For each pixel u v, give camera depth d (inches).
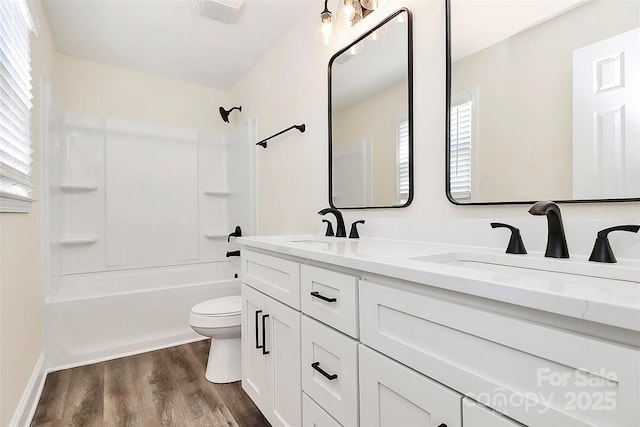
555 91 37.4
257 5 79.3
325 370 40.0
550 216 34.7
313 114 79.4
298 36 85.4
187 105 127.6
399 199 56.9
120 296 88.0
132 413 61.6
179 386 71.6
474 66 45.6
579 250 35.0
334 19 70.4
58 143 99.0
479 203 44.6
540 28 38.8
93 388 70.6
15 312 55.6
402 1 57.1
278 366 51.5
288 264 48.6
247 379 62.8
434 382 26.5
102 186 112.7
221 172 135.7
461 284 24.1
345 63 68.7
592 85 34.4
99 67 111.4
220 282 102.4
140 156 119.3
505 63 42.2
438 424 26.1
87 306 83.7
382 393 31.7
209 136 132.5
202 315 72.3
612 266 30.0
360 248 45.2
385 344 31.4
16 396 55.0
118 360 84.7
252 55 104.1
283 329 50.1
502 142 42.4
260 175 106.2
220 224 135.0
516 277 23.9
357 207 65.5
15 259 56.2
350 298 35.9
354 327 35.4
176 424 58.5
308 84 81.3
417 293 28.4
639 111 31.3
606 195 33.4
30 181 65.0
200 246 130.3
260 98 106.6
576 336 18.6
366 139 63.6
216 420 59.7
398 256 36.1
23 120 60.9
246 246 64.4
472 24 45.9
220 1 76.8
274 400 52.6
